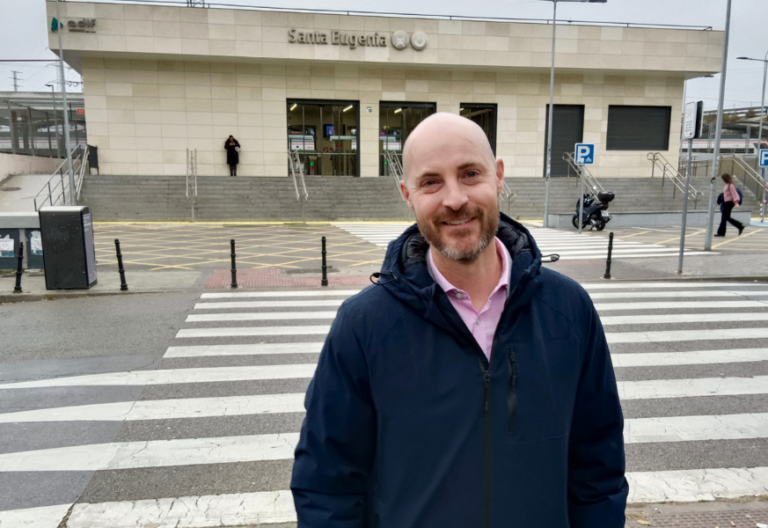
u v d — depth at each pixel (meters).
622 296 9.65
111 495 3.64
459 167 1.51
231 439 4.44
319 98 28.86
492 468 1.49
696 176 32.81
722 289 10.23
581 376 1.68
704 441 4.38
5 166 25.95
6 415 4.88
